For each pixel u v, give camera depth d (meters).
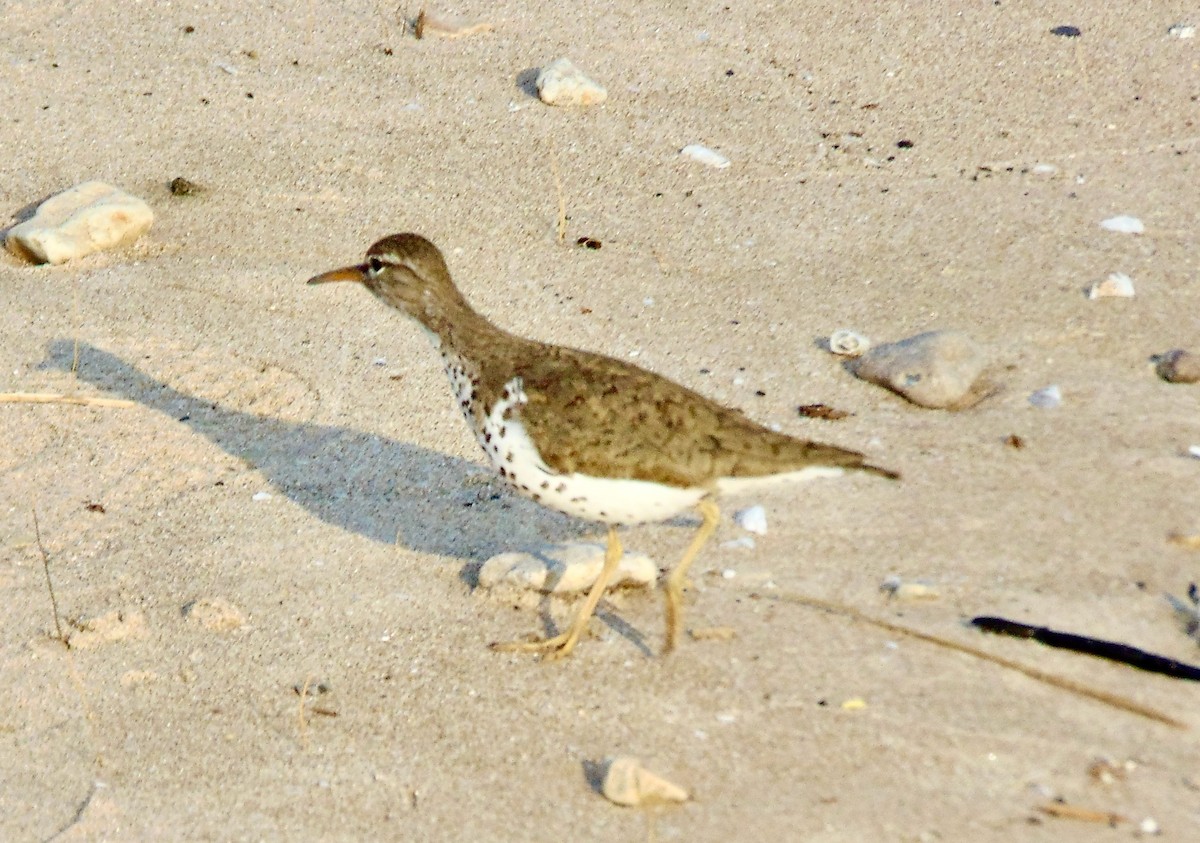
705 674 9.77
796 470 9.72
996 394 12.69
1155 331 13.30
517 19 18.44
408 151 16.03
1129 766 8.78
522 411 9.80
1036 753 8.91
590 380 9.80
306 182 15.52
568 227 15.02
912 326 13.53
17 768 9.23
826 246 14.76
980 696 9.40
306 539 11.34
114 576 10.88
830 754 9.00
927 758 8.92
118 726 9.55
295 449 12.35
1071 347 13.19
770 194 15.54
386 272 10.84
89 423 12.54
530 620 10.46
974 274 14.20
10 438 12.34
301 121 16.39
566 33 18.20
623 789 8.65
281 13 18.36
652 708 9.50
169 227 14.96
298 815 8.79
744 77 17.45
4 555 11.09
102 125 16.19
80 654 10.16
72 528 11.41
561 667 9.94
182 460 12.17
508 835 8.55
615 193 15.55
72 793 9.02
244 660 10.08
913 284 14.14
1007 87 17.25
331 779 9.06
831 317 13.77
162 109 16.47
